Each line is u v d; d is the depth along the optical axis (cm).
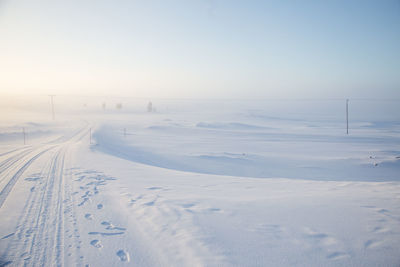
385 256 388
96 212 645
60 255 435
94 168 1388
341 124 9481
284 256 396
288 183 1105
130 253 433
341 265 367
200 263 385
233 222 541
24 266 401
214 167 2466
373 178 2039
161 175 1272
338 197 739
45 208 683
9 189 899
